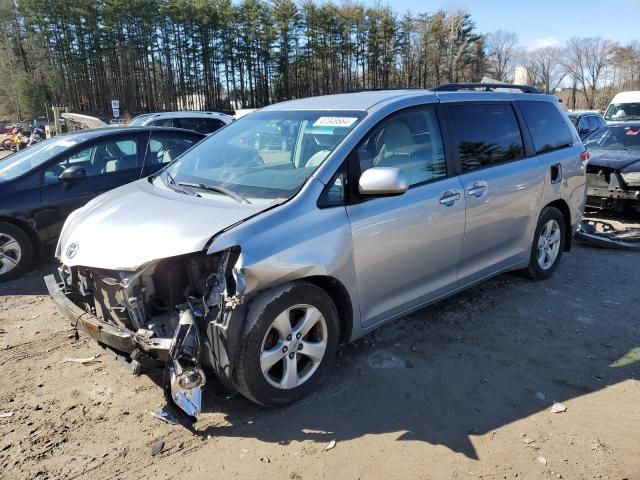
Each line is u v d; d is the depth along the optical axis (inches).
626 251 259.9
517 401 128.6
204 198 133.4
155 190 147.0
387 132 143.4
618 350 154.9
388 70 3245.6
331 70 3142.2
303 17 2999.5
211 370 126.7
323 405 126.8
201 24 2819.9
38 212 228.7
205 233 112.1
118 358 123.7
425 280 153.3
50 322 179.6
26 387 137.3
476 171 165.5
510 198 176.2
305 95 3115.2
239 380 115.6
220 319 110.4
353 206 131.3
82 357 154.0
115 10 2625.5
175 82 2933.1
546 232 203.9
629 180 300.2
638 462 107.1
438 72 3228.3
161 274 118.6
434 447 112.0
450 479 102.8
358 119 141.3
